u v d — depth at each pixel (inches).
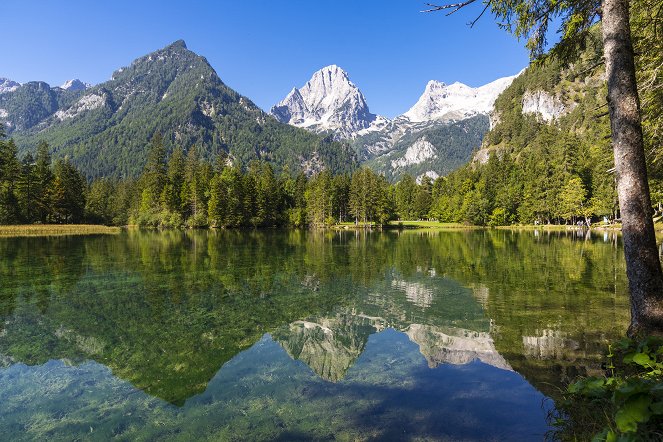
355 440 197.5
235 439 203.2
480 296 558.6
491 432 198.2
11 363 329.4
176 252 1262.3
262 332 406.6
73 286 671.1
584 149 2780.5
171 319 461.7
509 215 3282.5
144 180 3708.2
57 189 2770.7
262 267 905.5
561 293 557.9
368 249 1368.1
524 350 326.0
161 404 248.4
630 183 252.4
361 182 3580.2
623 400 128.6
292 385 270.2
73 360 334.0
